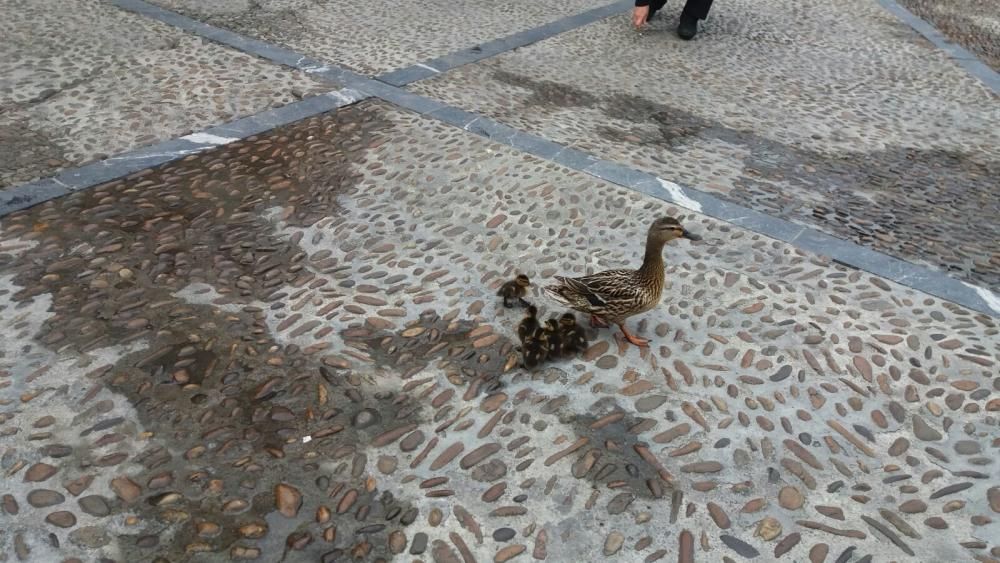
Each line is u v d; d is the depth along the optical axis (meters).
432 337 1.99
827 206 2.66
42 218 2.36
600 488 1.60
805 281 2.24
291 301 2.10
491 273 2.24
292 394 1.80
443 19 4.18
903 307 2.15
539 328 1.89
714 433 1.74
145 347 1.91
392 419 1.75
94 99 3.05
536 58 3.77
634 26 4.30
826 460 1.68
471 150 2.83
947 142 3.26
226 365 1.87
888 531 1.53
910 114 3.50
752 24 4.48
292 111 3.06
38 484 1.55
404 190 2.60
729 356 1.95
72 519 1.49
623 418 1.77
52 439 1.65
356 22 4.03
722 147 3.04
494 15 4.31
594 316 1.98
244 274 2.19
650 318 2.07
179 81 3.22
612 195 2.59
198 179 2.62
